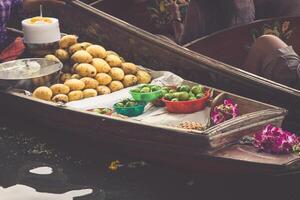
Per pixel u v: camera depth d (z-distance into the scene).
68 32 7.04
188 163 5.01
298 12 6.79
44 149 5.71
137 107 5.66
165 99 5.68
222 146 4.90
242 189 4.87
